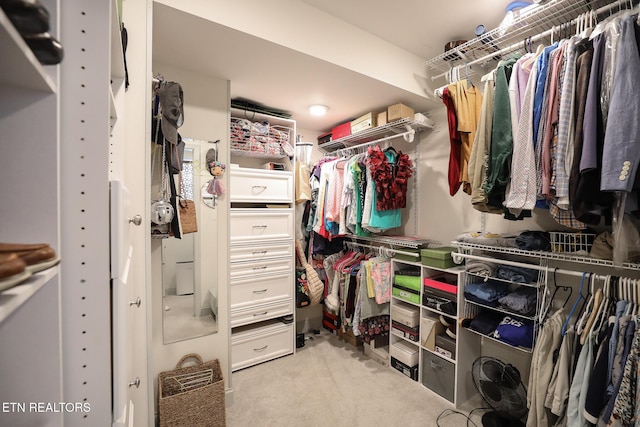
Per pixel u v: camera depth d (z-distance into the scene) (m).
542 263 1.78
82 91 0.53
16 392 0.45
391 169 2.45
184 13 1.36
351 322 2.56
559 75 1.21
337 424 1.74
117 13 0.80
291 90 2.22
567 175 1.15
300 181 2.68
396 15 1.81
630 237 1.10
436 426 1.72
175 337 1.85
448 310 1.95
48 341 0.46
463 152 1.69
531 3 1.52
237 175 2.31
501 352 2.03
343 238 3.19
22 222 0.44
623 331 1.17
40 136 0.44
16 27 0.33
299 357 2.53
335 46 1.82
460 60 2.01
